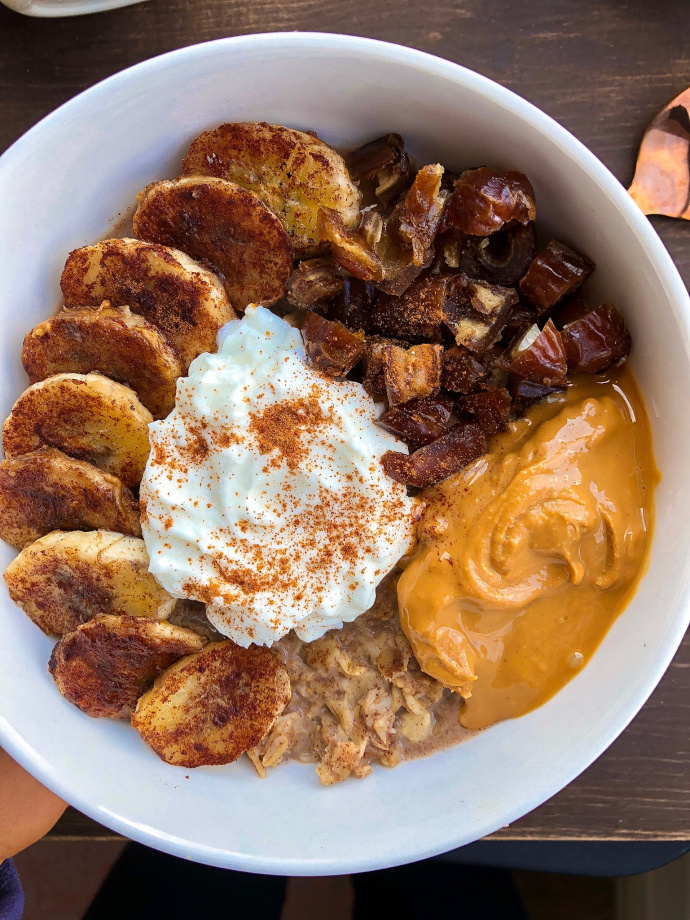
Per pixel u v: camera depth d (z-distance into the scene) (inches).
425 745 7.4
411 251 6.8
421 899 11.2
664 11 7.8
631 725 8.4
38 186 6.6
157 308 6.8
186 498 6.8
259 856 6.8
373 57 6.1
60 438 6.9
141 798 6.9
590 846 9.6
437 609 6.9
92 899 12.3
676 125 7.8
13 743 6.5
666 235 8.0
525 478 6.8
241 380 6.8
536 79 7.9
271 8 7.8
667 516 6.7
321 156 6.6
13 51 7.8
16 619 7.1
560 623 7.1
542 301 6.9
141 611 7.0
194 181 6.6
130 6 7.7
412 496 7.3
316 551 6.9
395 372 6.8
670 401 6.5
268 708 7.0
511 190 6.5
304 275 6.9
